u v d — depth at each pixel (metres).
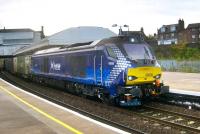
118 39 16.25
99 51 16.95
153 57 16.41
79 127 10.45
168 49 60.44
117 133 9.64
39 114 12.82
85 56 18.62
